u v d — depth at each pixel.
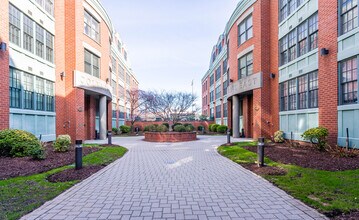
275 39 15.13
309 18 11.55
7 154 8.81
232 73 20.55
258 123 15.80
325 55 10.09
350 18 8.77
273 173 6.68
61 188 5.40
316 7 10.81
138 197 4.93
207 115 43.38
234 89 19.52
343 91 9.20
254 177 6.58
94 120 20.77
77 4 15.87
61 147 10.43
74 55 15.61
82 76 16.22
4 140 8.71
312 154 9.03
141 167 8.14
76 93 15.55
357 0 8.37
